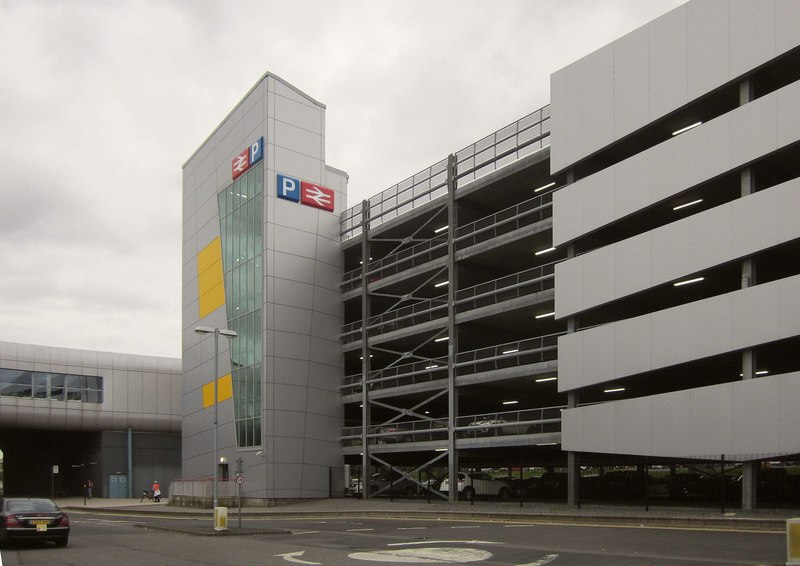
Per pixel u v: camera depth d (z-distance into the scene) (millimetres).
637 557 15664
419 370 48844
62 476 73312
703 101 32469
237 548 19500
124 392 68062
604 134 35969
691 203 34438
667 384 39031
